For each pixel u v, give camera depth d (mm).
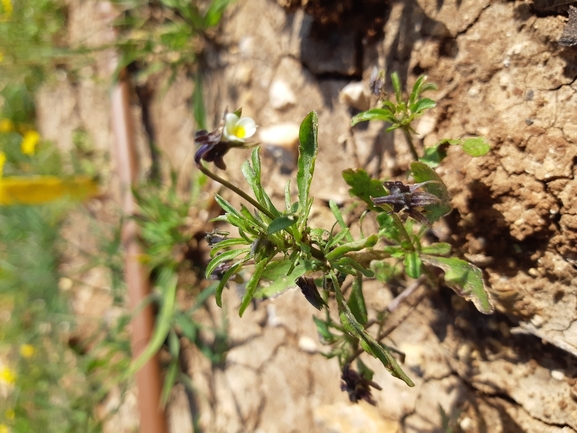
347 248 141
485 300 148
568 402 166
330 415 219
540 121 162
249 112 258
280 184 242
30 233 368
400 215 169
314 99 231
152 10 325
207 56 288
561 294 163
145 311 282
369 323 181
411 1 192
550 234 162
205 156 137
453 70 182
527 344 177
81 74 371
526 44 166
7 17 388
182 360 280
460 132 179
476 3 177
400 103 162
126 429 293
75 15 381
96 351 299
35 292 360
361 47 214
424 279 183
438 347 197
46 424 331
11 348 386
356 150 216
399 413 203
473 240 177
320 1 212
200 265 286
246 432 244
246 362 252
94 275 349
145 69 328
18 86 405
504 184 167
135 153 318
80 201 354
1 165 374
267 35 253
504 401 180
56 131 390
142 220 295
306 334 236
